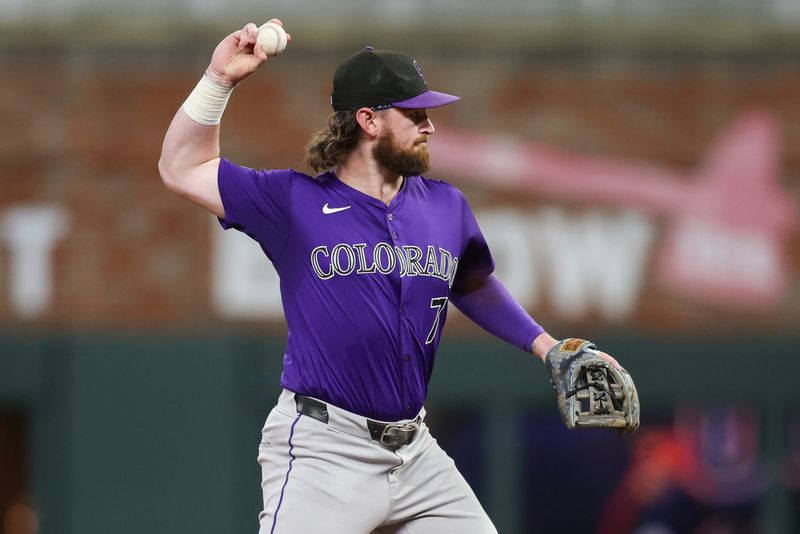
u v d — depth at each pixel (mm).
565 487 36938
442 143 36000
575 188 36156
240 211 13930
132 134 35781
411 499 14367
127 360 35594
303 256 13922
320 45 35656
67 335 35625
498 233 36000
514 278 36094
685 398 36406
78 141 35688
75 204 35844
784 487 37000
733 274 36438
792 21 36281
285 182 14000
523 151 36062
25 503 38312
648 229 36250
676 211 36312
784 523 37000
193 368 35531
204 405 35406
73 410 35469
